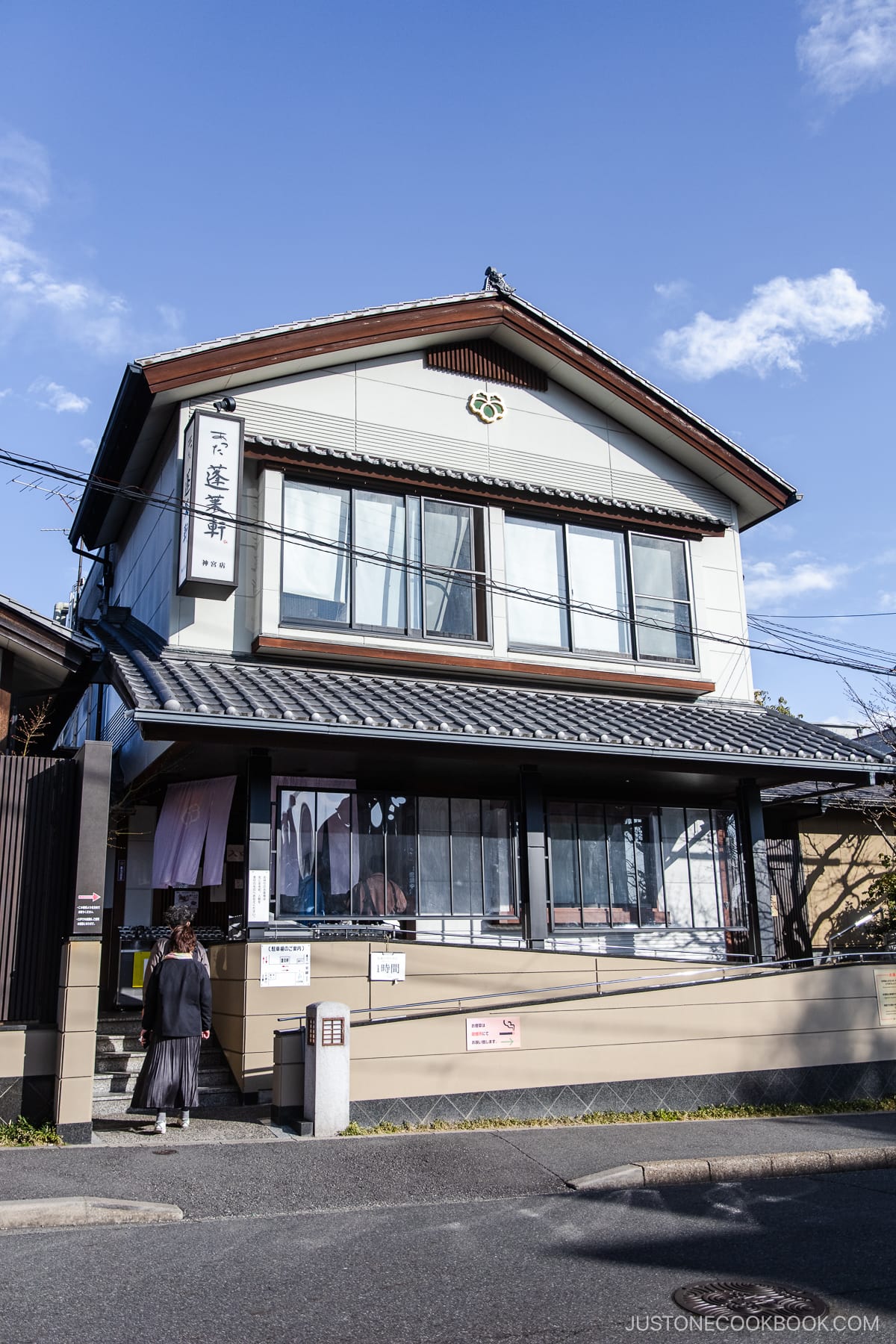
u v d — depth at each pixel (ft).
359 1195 22.81
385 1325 15.65
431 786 41.63
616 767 39.93
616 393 48.83
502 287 46.98
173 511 40.75
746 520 53.31
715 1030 35.55
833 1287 17.69
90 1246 18.78
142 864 43.83
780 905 52.26
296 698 35.40
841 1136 30.42
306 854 38.93
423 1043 31.19
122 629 46.65
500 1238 20.12
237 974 32.73
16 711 45.93
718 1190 24.77
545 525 46.85
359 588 42.22
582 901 43.39
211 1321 15.55
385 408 44.91
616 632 47.26
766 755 40.22
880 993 38.73
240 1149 25.95
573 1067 33.09
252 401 42.39
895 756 49.70
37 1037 26.37
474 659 43.14
